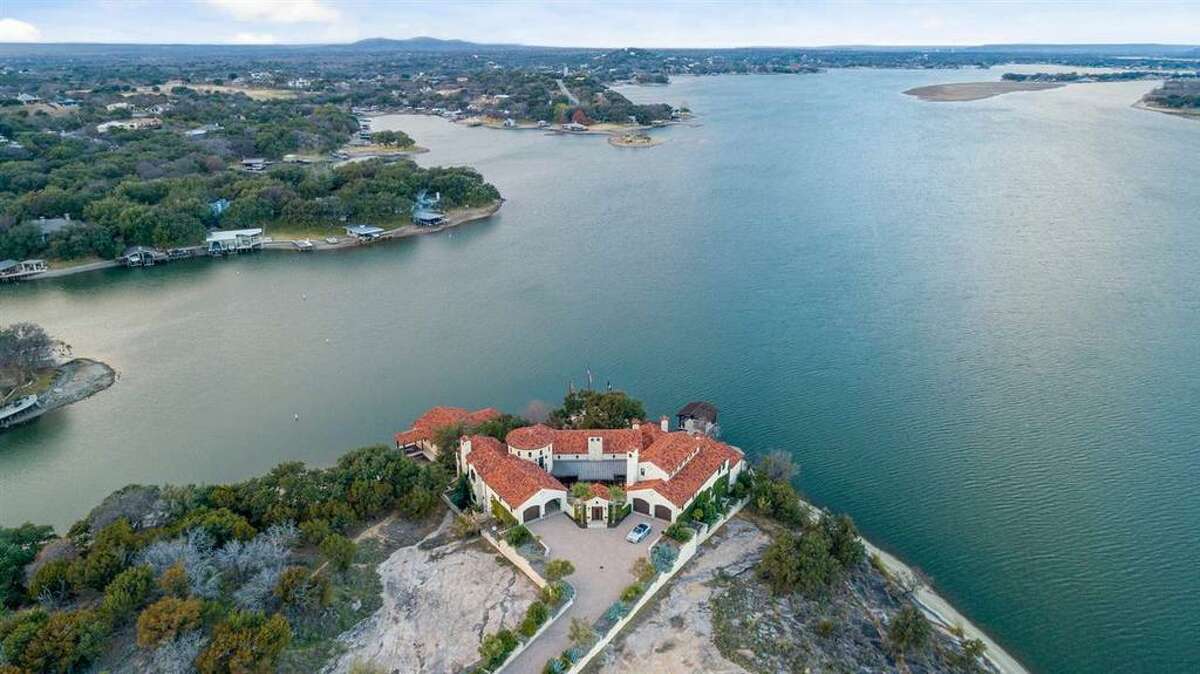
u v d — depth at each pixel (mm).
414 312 199500
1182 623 94062
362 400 153125
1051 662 89812
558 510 108625
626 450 117750
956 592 100312
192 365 168750
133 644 80938
